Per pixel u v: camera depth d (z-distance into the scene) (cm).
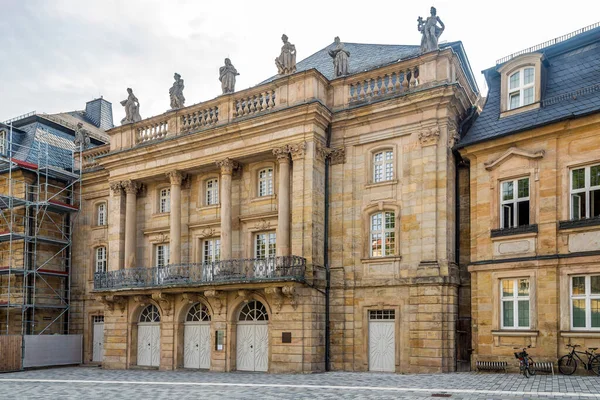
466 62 2942
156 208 3198
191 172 3022
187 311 2909
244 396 1694
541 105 2236
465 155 2381
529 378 1891
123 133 3247
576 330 1997
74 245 3681
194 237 2994
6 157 3525
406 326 2386
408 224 2448
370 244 2552
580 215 2058
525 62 2311
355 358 2484
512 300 2173
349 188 2616
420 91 2433
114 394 1841
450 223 2380
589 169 2050
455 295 2345
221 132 2803
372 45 3247
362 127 2622
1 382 2384
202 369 2780
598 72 2141
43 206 3531
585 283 2002
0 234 3422
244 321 2692
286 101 2678
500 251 2223
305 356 2425
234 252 2814
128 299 3070
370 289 2492
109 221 3259
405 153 2502
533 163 2173
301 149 2575
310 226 2514
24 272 3388
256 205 2805
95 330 3534
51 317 3547
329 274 2578
